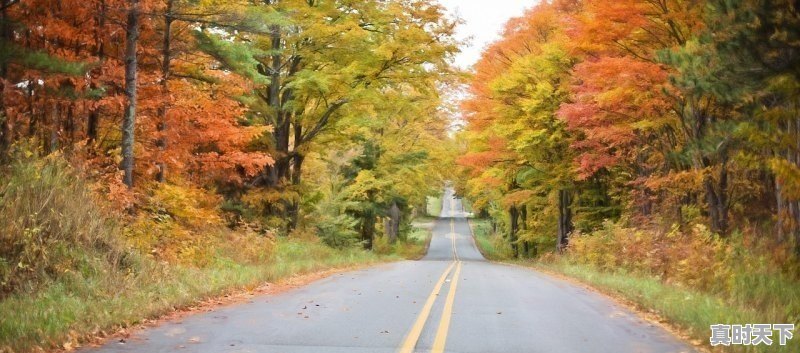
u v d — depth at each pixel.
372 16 25.88
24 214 10.66
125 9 15.30
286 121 27.73
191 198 18.45
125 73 16.14
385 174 38.88
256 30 17.08
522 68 27.86
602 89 19.44
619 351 7.94
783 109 10.76
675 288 14.31
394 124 40.69
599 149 24.55
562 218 34.38
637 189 27.83
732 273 13.48
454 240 75.19
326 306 11.45
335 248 32.41
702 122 16.83
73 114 17.11
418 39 25.16
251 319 9.80
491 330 9.17
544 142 29.30
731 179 18.97
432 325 9.49
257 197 26.66
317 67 26.52
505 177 33.34
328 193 38.25
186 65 19.97
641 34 17.22
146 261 12.97
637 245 21.38
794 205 13.28
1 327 7.50
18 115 15.48
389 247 49.69
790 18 8.65
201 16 16.59
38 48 16.06
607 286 16.28
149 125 18.61
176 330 8.77
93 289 10.42
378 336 8.55
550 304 12.48
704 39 10.23
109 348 7.50
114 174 15.45
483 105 31.72
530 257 44.78
